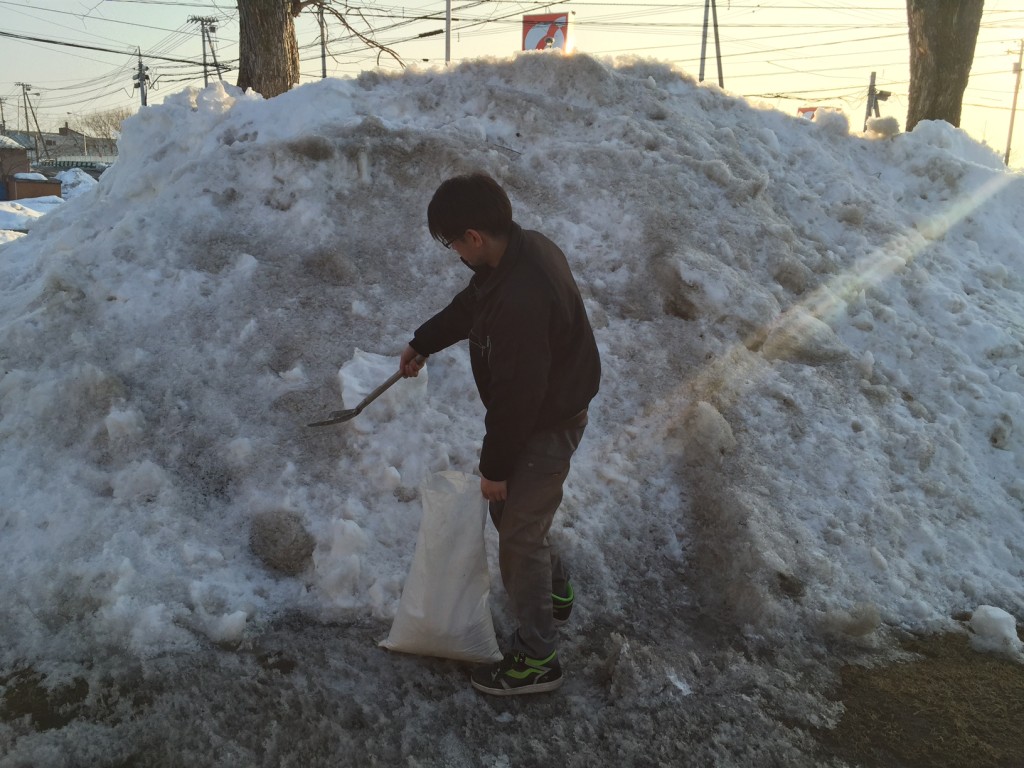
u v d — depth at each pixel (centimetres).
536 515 250
